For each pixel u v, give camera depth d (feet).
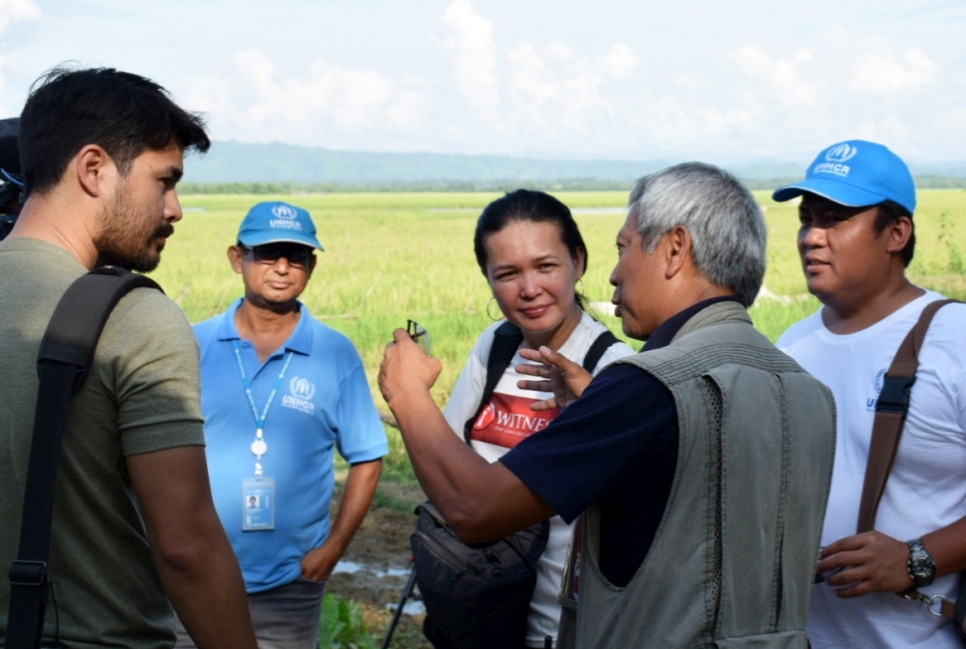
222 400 11.76
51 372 5.82
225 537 6.52
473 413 10.41
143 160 6.54
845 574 8.02
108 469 6.15
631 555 6.33
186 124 6.79
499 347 10.32
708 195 6.96
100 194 6.41
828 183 8.82
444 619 8.75
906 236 8.90
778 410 6.55
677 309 7.07
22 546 5.68
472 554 8.59
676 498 6.16
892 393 8.55
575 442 6.22
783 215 139.33
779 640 6.36
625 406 6.21
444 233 140.77
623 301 7.39
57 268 6.20
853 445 8.85
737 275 7.02
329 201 348.59
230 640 6.50
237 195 485.15
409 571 20.97
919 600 8.27
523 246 9.66
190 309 61.41
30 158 6.43
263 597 11.54
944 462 8.41
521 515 6.26
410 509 25.00
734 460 6.21
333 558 11.95
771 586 6.42
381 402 33.40
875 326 9.01
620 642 6.24
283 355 12.02
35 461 5.73
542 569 9.23
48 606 5.96
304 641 11.91
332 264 88.63
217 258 92.89
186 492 6.18
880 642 8.51
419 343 7.97
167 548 6.17
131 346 6.08
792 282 66.90
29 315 6.01
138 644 6.38
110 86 6.45
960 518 8.26
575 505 6.12
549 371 8.34
